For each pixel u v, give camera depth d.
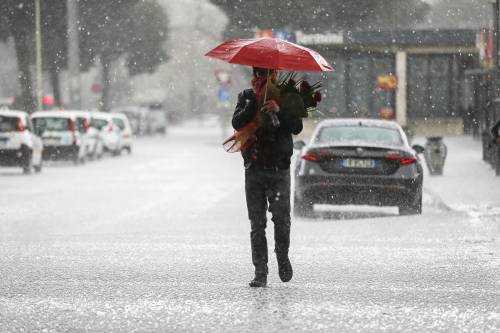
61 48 169.75
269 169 21.19
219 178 66.94
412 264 25.08
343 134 40.72
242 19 169.12
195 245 29.47
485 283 22.06
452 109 145.75
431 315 18.41
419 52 145.00
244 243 30.06
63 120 88.81
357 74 145.00
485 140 75.62
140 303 19.58
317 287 21.52
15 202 46.91
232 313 18.56
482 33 105.06
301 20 168.00
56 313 18.58
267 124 20.95
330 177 38.88
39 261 25.70
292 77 21.38
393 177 38.88
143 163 90.44
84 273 23.55
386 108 144.88
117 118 111.81
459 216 38.16
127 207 44.31
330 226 35.22
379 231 33.31
